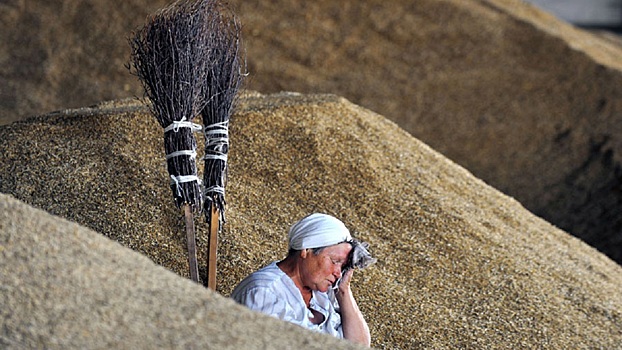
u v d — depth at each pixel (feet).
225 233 45.98
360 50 122.72
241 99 61.05
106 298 27.17
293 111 57.47
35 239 29.07
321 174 52.95
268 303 32.60
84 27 114.21
